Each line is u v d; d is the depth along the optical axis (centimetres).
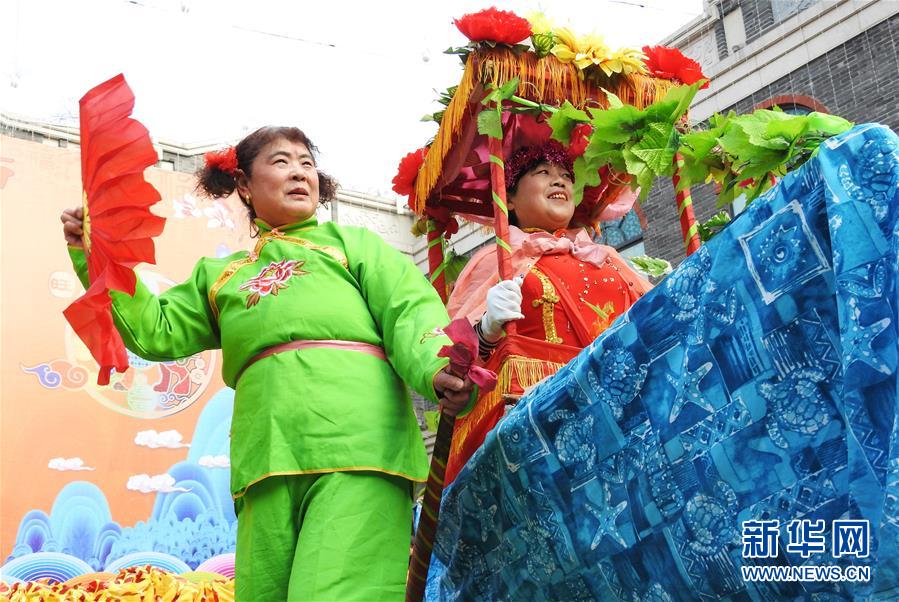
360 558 276
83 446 828
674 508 230
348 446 286
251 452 293
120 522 826
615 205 461
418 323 294
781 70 955
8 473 797
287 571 285
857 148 204
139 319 316
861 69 905
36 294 845
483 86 368
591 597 257
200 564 841
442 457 264
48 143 875
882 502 179
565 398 264
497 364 355
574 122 343
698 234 367
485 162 434
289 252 322
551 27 380
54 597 630
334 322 304
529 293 379
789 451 206
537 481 271
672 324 240
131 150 294
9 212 845
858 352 187
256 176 341
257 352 306
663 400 239
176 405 871
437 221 462
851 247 196
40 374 829
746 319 220
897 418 174
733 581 213
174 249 866
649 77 392
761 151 278
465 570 307
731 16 1002
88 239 304
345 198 790
